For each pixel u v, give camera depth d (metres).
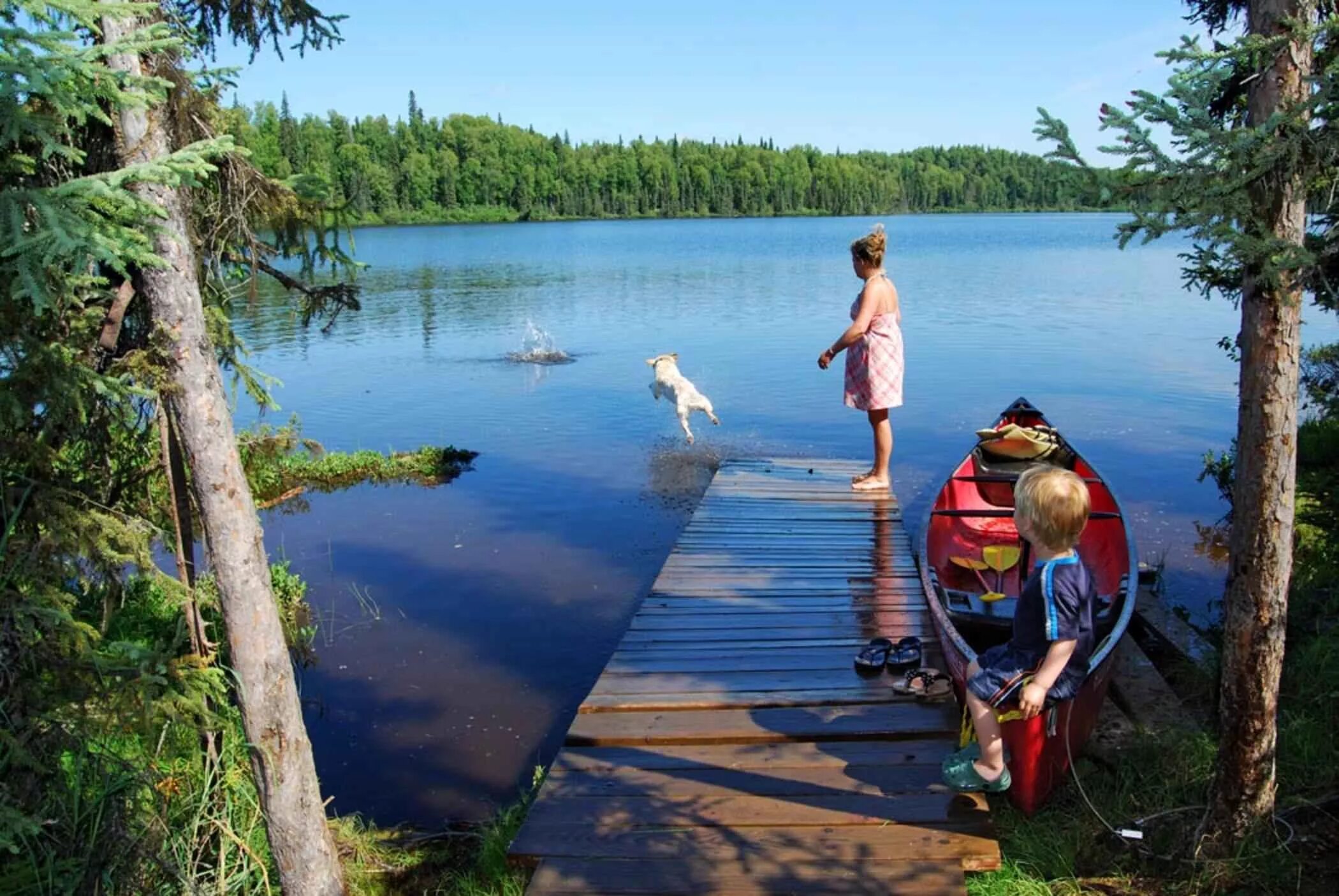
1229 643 3.67
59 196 3.17
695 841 3.90
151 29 3.38
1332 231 3.23
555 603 8.08
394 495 11.23
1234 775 3.72
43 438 4.08
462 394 16.33
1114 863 3.94
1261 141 2.85
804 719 4.84
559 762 4.56
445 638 7.46
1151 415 13.52
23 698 3.92
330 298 5.34
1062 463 7.61
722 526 8.15
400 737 6.08
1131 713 5.23
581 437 13.50
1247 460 3.50
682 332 22.41
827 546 7.59
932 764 4.40
